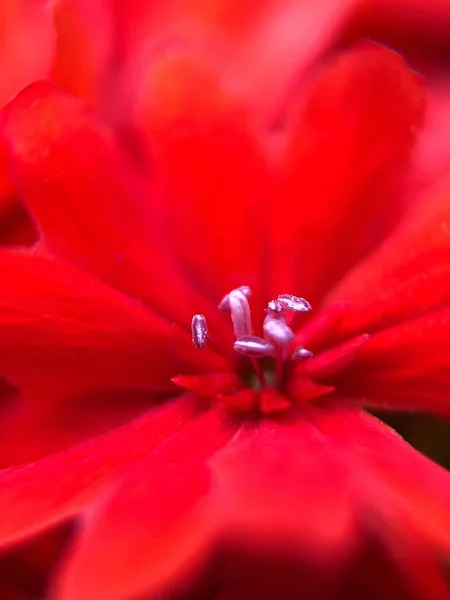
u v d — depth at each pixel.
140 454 0.06
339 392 0.06
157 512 0.05
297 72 0.07
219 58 0.07
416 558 0.05
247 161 0.06
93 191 0.06
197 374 0.06
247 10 0.07
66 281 0.06
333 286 0.06
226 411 0.06
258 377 0.06
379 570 0.05
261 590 0.05
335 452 0.05
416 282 0.06
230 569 0.05
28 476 0.06
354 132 0.06
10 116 0.06
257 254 0.06
